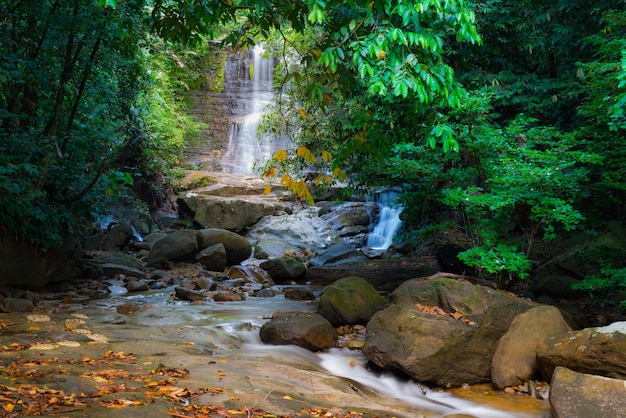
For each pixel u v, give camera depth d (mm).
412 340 6590
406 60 5969
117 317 8570
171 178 21438
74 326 7473
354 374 6930
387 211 19547
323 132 12445
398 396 6309
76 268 12242
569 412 5035
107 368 5262
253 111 26406
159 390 4543
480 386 6656
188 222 20516
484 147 8727
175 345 6906
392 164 9508
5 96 10320
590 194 9766
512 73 12633
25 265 10320
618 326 5723
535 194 8156
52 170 10828
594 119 10359
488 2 11594
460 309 6953
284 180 5797
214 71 26219
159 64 19844
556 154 8391
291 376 5906
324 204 20297
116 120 12461
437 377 6480
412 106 7191
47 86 10422
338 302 8664
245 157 25125
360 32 6500
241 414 4223
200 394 4621
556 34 12102
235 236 15656
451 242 10695
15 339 6320
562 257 9188
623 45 8289
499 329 6875
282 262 14156
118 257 14133
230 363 6133
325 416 4508
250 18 6852
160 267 14547
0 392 4098
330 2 6207
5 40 9836
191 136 25141
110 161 11719
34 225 10391
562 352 5977
